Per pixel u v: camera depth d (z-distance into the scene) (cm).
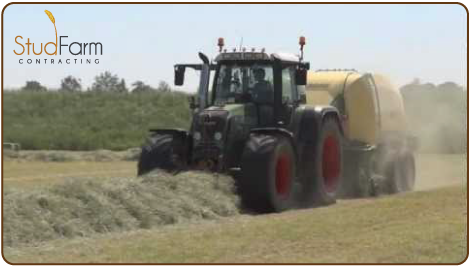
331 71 5484
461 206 3969
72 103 13650
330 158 4641
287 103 4475
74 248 2878
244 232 3198
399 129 5744
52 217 3188
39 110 13000
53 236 3084
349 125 5269
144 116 13475
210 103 4503
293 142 4281
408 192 5216
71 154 8556
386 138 5491
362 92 5288
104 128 12581
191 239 3039
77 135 10756
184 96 14788
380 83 5528
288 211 4103
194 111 4553
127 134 11806
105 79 15162
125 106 13825
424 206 3978
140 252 2772
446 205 4012
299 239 3017
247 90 4459
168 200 3712
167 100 14450
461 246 2841
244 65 4484
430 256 2678
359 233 3142
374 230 3216
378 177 5181
